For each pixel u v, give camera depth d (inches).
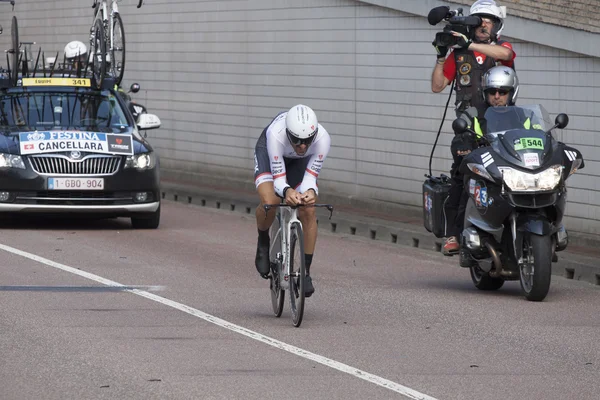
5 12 4458.7
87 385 1122.0
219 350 1285.7
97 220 2568.9
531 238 1569.9
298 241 1385.3
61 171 2314.2
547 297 1675.7
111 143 2370.8
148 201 2383.1
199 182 3314.5
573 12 2225.6
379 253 2155.5
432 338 1371.8
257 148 1465.3
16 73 2532.0
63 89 2554.1
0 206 2294.5
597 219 2118.6
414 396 1101.7
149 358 1239.5
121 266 1878.7
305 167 1486.2
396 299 1642.5
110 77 2620.6
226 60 3161.9
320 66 2800.2
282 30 2928.2
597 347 1332.4
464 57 1747.0
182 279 1768.0
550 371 1213.7
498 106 1672.0
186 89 3351.4
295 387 1127.6
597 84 2102.6
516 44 2250.2
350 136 2719.0
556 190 1560.0
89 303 1550.2
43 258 1941.4
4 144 2324.1
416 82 2511.1
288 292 1571.1
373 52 2628.0
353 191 2721.5
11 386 1115.3
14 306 1514.5
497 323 1467.8
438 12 1772.9
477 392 1121.4
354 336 1376.7
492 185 1578.5
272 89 2987.2
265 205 1421.0
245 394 1097.4
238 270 1872.5
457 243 1708.9
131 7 3567.9
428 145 2492.6
